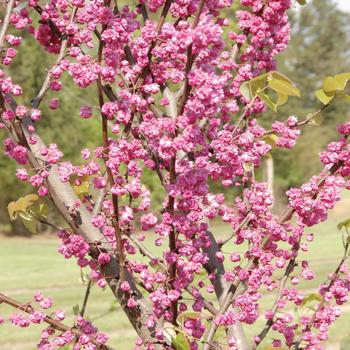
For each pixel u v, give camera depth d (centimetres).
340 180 271
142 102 247
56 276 2123
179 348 246
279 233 281
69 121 3456
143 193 246
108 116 247
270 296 1341
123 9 287
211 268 307
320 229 3369
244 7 344
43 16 280
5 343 1152
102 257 256
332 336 1109
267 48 332
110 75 244
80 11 281
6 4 272
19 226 4012
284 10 318
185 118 220
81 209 262
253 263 287
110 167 241
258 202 292
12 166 3819
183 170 240
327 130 4588
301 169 4234
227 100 308
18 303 254
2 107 252
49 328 258
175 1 273
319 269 1962
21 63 3184
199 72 218
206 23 220
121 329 1220
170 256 255
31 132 265
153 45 257
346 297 306
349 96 283
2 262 2689
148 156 261
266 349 292
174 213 248
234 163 271
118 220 248
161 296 254
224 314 276
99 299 1534
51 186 254
